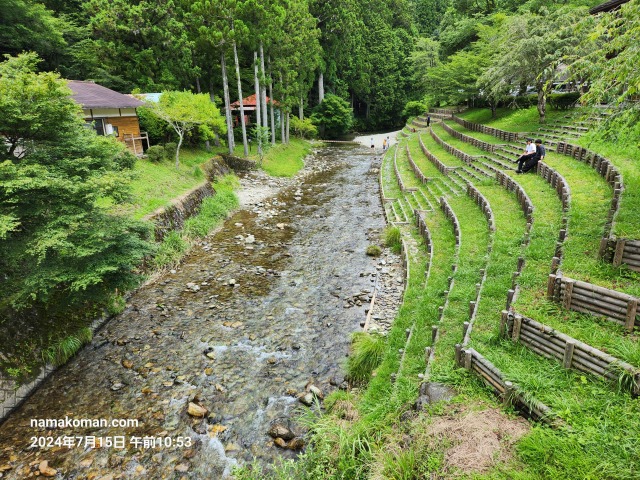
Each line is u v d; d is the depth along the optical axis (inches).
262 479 270.2
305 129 2005.4
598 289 283.9
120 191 435.8
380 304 503.2
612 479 177.8
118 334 456.4
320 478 249.4
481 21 1781.5
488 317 333.1
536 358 270.2
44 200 392.8
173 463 295.9
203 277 602.5
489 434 219.8
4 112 361.7
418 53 2345.0
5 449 308.5
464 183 835.4
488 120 1395.2
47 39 1210.6
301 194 1102.4
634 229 353.1
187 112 945.5
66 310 442.3
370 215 900.6
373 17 2691.9
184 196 810.2
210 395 362.3
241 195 1048.2
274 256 682.2
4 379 352.8
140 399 358.6
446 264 506.3
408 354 342.3
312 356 412.8
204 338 448.5
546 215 498.9
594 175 580.1
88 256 411.5
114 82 1233.4
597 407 215.6
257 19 1279.5
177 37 1251.8
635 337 259.1
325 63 2294.5
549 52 902.4
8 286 392.8
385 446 248.5
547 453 195.3
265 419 333.7
